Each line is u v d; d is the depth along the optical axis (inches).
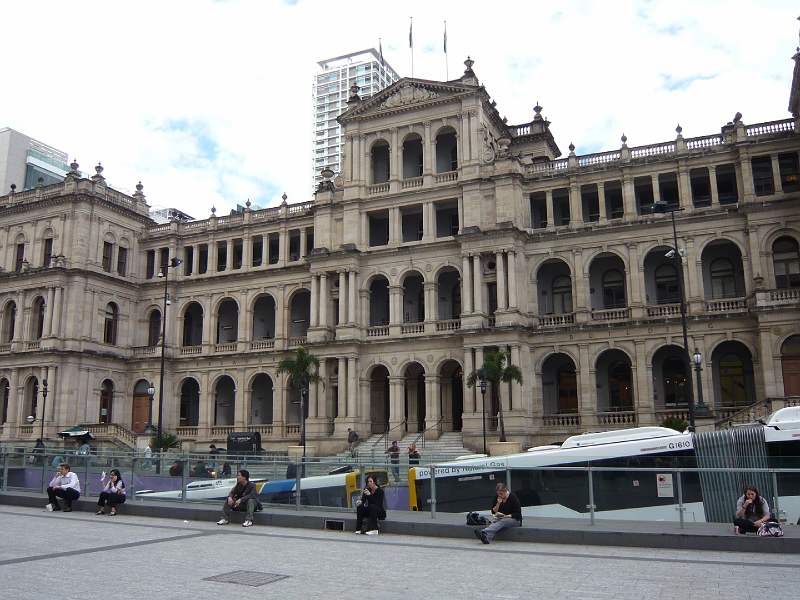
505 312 2119.8
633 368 2036.2
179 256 2878.9
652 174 2123.5
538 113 2760.8
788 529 754.8
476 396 2110.0
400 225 2390.5
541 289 2300.7
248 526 900.0
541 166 2285.9
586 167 2194.9
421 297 2461.9
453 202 2348.7
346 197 2452.0
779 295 1859.0
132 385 2768.2
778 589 528.4
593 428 2042.3
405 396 2383.1
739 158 2014.0
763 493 823.1
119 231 2819.9
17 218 2800.2
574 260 2165.4
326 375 2353.6
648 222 2082.9
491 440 2034.9
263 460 1114.7
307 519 889.5
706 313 1979.6
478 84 2305.6
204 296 2797.7
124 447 2385.6
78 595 504.7
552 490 877.2
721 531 738.8
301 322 2741.1
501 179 2215.8
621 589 530.0
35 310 2691.9
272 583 552.4
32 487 1210.6
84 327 2613.2
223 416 2842.0
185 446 2635.3
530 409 2107.5
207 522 957.8
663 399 2095.2
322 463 960.3
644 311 2063.2
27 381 2600.9
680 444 986.1
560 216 2329.0
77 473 1165.1
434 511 875.4
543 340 2146.9
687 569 611.5
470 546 746.2
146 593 513.7
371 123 2479.1
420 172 2476.6
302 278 2620.6
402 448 2112.5
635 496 847.1
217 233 2824.8
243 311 2714.1
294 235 2743.6
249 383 2645.2
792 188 1988.2
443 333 2220.7
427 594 514.3
